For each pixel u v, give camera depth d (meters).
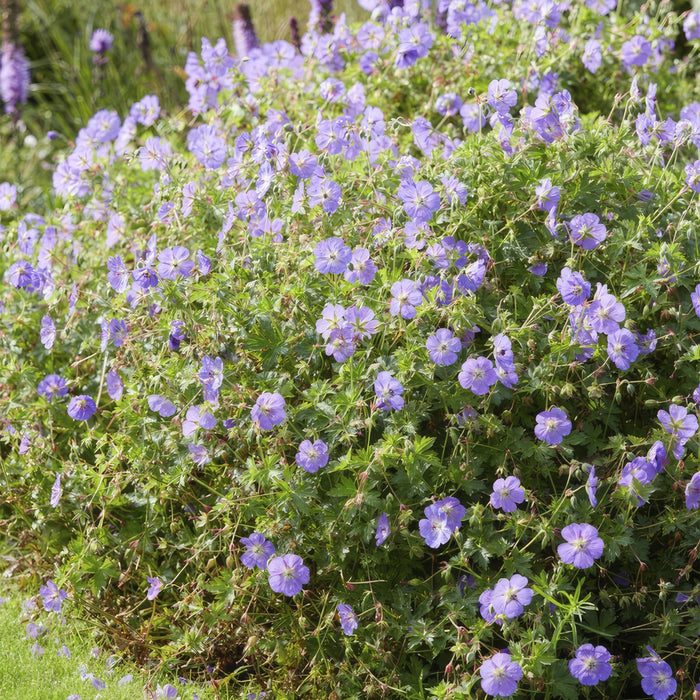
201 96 3.22
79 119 4.66
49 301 2.93
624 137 2.65
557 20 3.08
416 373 2.51
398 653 2.50
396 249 2.59
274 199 2.73
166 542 2.63
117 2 5.48
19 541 2.81
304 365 2.54
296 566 2.45
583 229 2.55
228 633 2.57
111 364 2.72
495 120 2.75
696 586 2.45
